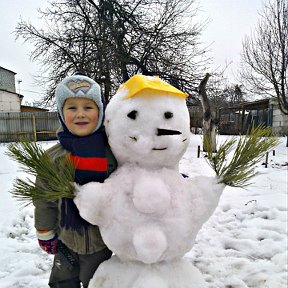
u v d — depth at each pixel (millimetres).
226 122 18562
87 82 1462
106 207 1323
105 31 12711
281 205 3908
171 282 1355
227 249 2918
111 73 12062
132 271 1371
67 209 1488
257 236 3146
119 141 1358
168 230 1306
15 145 1454
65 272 1681
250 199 4254
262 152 1423
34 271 2586
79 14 13617
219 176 1412
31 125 17469
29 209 4066
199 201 1364
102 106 1473
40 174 1369
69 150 1455
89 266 1612
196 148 10141
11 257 2812
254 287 2291
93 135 1438
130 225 1300
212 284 2332
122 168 1418
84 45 12742
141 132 1313
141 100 1321
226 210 3945
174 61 12992
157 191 1271
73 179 1345
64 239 1566
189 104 12906
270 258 2730
